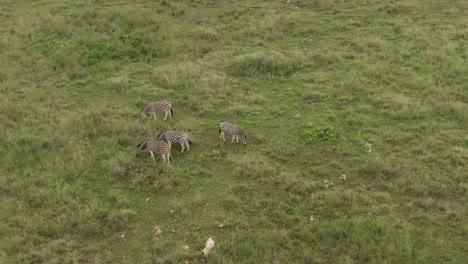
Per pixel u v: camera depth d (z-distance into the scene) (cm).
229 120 1421
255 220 1045
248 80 1658
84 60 1820
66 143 1302
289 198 1104
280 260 940
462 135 1323
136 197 1126
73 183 1167
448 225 1030
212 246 967
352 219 1028
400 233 991
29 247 976
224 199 1109
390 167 1187
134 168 1215
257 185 1152
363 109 1451
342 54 1795
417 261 937
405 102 1459
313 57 1778
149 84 1645
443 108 1438
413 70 1683
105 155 1258
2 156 1261
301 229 1013
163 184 1147
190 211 1077
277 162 1234
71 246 984
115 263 948
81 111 1486
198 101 1508
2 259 937
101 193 1138
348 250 962
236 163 1221
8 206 1078
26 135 1329
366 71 1666
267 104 1503
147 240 1006
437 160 1220
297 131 1357
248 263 935
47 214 1062
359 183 1159
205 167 1223
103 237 1016
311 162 1234
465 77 1614
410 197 1112
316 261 941
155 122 1411
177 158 1258
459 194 1117
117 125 1381
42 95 1586
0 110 1460
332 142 1302
